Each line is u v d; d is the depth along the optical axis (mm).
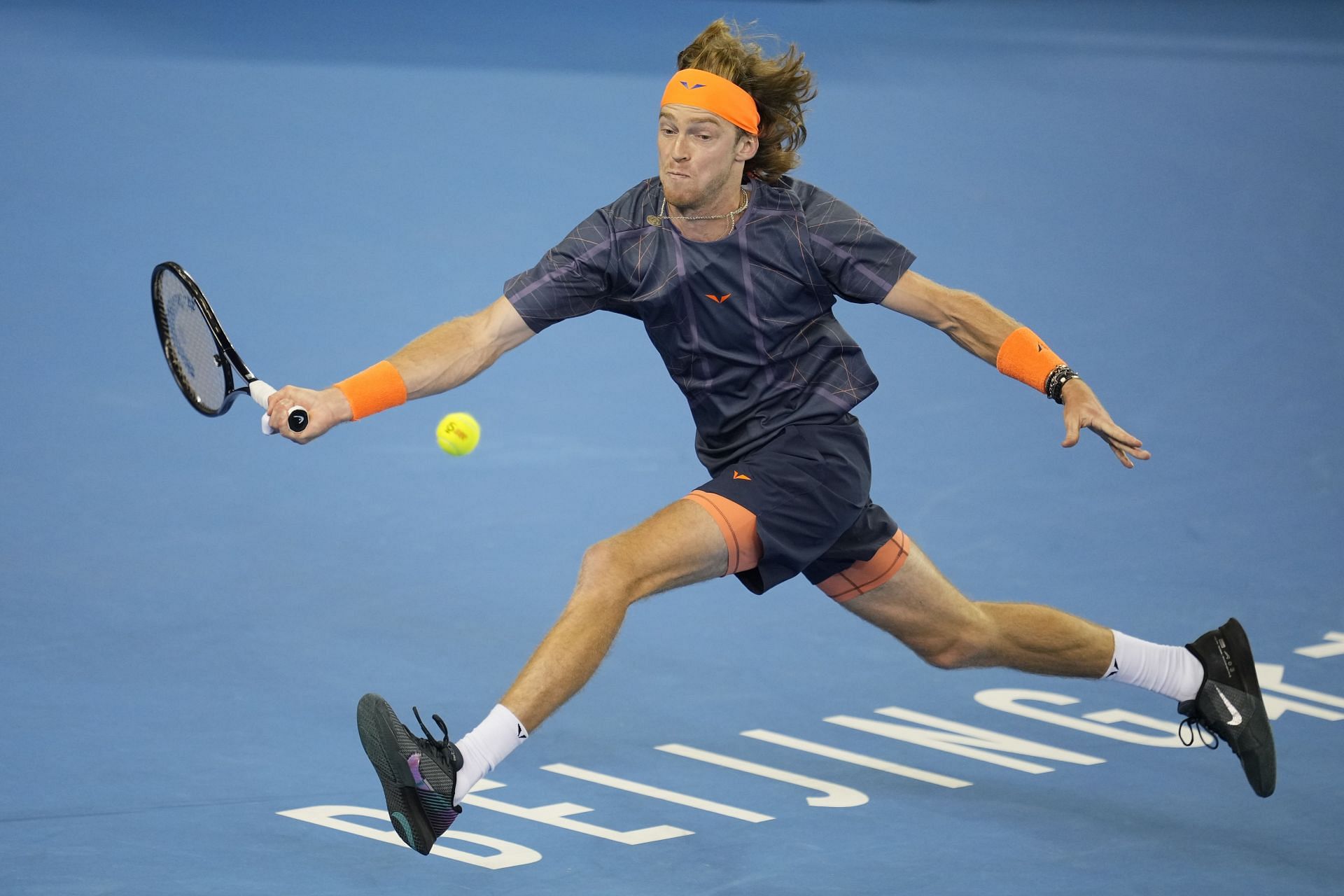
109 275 42625
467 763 16172
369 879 17812
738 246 18000
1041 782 20828
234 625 24875
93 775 20078
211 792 19797
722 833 19188
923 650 19922
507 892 17594
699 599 26719
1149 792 20625
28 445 31750
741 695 23266
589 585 16797
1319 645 25062
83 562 26844
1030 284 46125
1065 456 33688
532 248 47156
